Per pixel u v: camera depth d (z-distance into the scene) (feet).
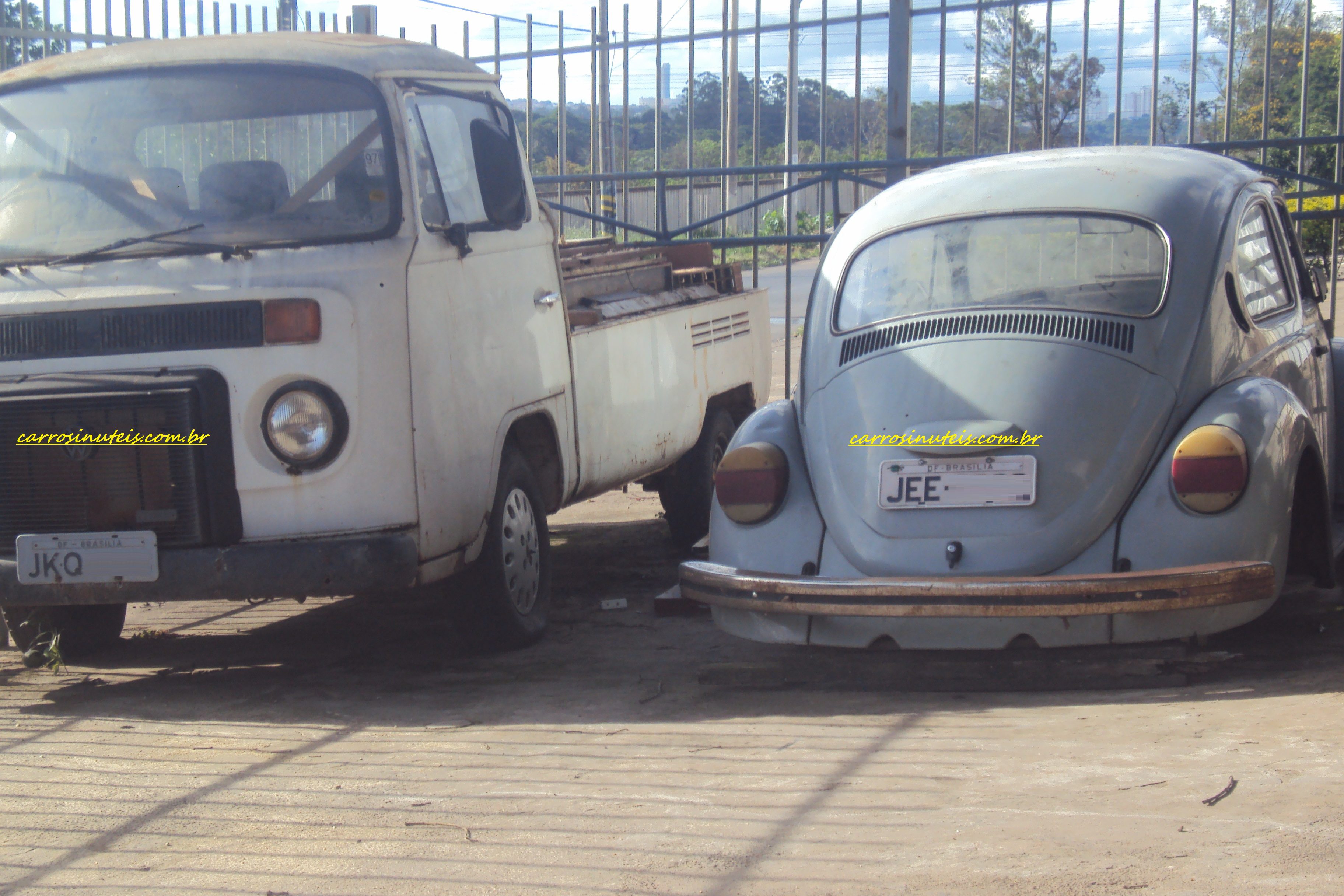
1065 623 14.43
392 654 19.63
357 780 13.56
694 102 31.65
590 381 21.90
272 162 17.37
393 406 16.53
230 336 16.38
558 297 20.95
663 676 17.48
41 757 14.83
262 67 17.83
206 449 16.19
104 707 17.10
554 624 21.11
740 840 11.15
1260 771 11.67
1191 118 28.63
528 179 21.11
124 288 16.62
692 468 26.96
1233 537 14.58
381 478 16.48
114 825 12.48
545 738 14.84
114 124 17.92
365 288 16.47
